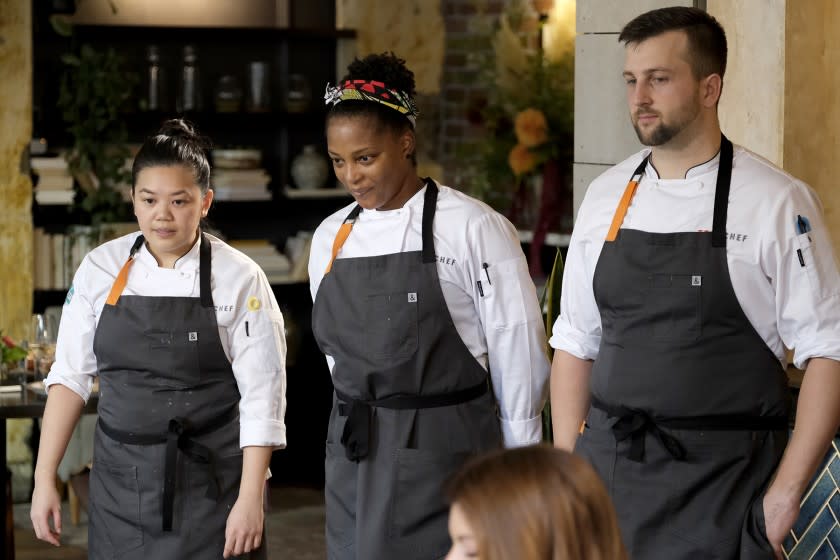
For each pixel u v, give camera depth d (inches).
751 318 144.3
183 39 402.9
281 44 418.0
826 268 142.6
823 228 144.6
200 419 171.0
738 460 144.3
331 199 427.5
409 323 162.2
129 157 387.9
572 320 162.2
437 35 439.5
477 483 74.9
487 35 429.7
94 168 384.2
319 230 174.7
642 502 147.9
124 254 175.2
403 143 162.4
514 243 166.4
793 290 142.3
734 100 223.8
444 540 161.0
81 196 386.9
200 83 400.8
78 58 384.2
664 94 145.2
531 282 167.3
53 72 382.9
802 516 185.8
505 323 164.4
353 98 159.5
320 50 423.2
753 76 219.9
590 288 157.9
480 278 163.6
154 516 169.9
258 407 171.0
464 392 164.1
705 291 144.5
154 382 170.6
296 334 414.3
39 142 378.6
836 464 181.3
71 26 381.4
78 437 374.0
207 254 173.0
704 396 145.0
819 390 140.6
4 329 371.6
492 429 166.4
